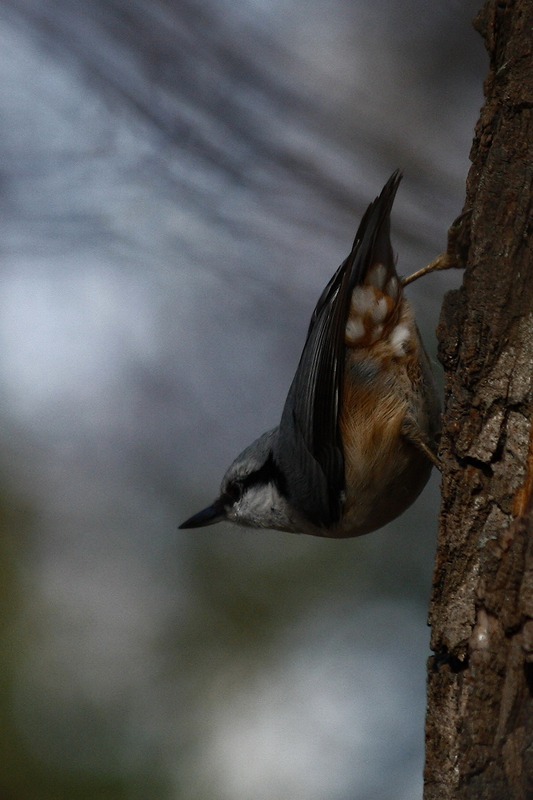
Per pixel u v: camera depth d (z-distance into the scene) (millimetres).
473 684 5301
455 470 5758
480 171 6250
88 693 10977
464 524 5688
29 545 12336
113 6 10969
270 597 11648
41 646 11352
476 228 5902
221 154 11438
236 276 12391
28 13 10875
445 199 12180
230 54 11445
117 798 10062
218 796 10266
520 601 5133
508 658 5223
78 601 11906
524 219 5770
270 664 11242
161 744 10625
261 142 11609
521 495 5477
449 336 5980
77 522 12742
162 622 11695
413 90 12773
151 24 11086
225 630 11531
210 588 11828
